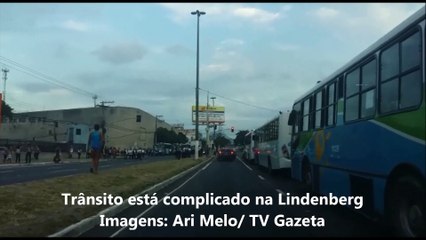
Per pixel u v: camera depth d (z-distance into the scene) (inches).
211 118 4579.2
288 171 1092.5
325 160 543.5
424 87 289.7
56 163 1920.5
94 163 967.0
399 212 328.2
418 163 295.7
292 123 772.0
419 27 299.7
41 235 368.2
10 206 516.1
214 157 3083.2
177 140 6166.3
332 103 517.3
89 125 4296.3
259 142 1520.7
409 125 309.6
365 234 390.6
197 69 2150.6
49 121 4325.8
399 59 330.6
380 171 360.2
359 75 421.1
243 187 821.2
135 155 2807.6
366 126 395.2
